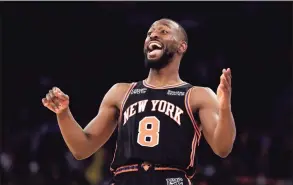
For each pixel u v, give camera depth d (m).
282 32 28.14
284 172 20.58
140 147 6.73
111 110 7.33
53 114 23.67
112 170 7.05
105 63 27.61
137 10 28.05
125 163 6.82
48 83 26.19
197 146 7.06
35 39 27.44
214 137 6.68
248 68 27.56
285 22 27.97
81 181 19.59
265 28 28.44
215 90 26.08
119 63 27.66
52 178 19.86
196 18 28.02
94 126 7.32
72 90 26.08
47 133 21.08
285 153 21.00
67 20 28.17
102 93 26.55
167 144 6.72
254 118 26.56
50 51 27.44
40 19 27.72
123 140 6.92
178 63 7.33
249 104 26.94
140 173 6.70
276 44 28.28
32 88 26.03
